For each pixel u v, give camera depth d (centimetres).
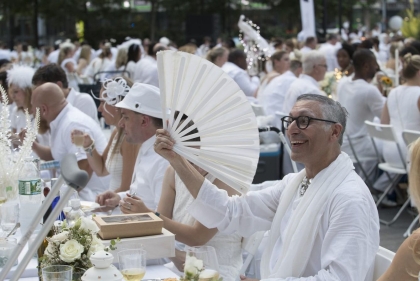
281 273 330
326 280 310
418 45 1034
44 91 639
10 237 382
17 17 4266
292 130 338
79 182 188
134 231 358
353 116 866
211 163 354
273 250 354
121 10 4288
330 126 335
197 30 3250
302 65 965
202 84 338
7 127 439
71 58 1920
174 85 342
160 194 465
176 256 395
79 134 577
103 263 296
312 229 327
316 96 341
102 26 4266
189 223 415
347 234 315
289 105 921
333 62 1545
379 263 327
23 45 2780
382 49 2120
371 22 4909
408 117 784
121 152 555
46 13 4153
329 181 330
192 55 333
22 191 407
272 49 1717
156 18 4388
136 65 1400
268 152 856
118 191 541
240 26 1570
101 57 1858
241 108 342
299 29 4378
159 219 367
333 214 321
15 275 203
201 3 4353
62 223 338
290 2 4394
